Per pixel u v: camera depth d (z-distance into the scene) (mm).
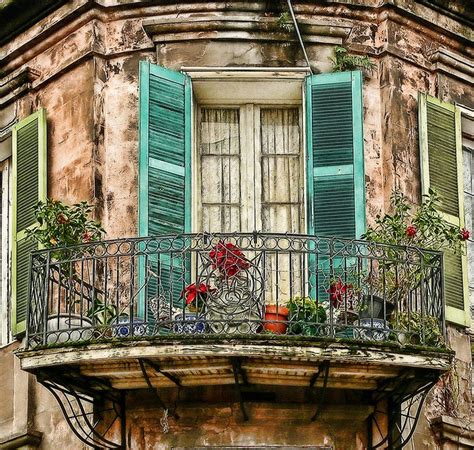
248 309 15047
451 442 16625
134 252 15344
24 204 17453
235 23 17281
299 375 15430
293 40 17344
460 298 17203
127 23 17500
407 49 17734
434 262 15758
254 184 17312
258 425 15805
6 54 18250
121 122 17219
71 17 17641
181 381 15602
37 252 15664
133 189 16953
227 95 17375
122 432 15953
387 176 17172
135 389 15938
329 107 17062
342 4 17547
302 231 17203
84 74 17438
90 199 16938
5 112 18250
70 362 15133
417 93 17625
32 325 15633
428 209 16359
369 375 15484
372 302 15445
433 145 17422
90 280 16500
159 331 15336
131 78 17344
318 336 14938
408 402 16406
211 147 17391
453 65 18016
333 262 16422
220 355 14828
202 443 15789
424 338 15383
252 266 15344
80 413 16422
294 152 17406
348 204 16797
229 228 17203
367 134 17312
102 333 15414
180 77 17109
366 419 15992
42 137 17453
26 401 16953
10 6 18078
